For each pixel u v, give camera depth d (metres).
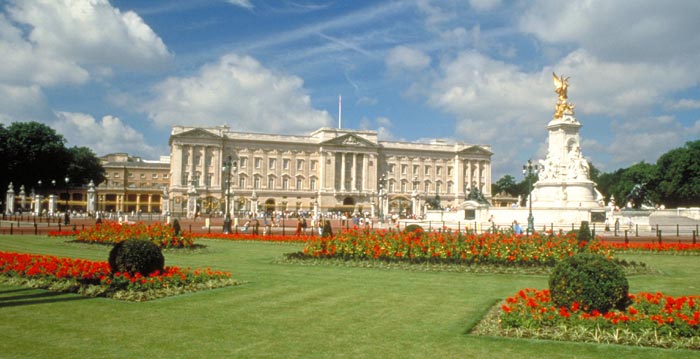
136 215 107.31
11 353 11.92
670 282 22.77
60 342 12.78
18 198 126.81
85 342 12.80
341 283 21.72
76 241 38.81
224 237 46.03
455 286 21.25
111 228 38.34
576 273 14.59
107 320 14.90
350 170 167.25
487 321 14.99
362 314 16.03
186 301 17.52
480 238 28.00
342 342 13.05
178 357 11.76
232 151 157.12
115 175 169.25
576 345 12.84
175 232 36.16
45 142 127.62
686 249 34.75
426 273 24.94
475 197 75.12
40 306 16.50
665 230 59.22
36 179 127.94
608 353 12.28
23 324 14.38
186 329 14.07
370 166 168.88
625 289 14.49
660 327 13.16
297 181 163.38
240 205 154.50
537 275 24.36
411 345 12.85
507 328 13.91
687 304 14.60
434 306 17.22
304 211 141.00
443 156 179.25
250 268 26.30
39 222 74.94
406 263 26.92
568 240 27.39
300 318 15.45
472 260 26.81
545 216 61.94
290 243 42.72
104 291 18.03
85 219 89.88
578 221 60.03
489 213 68.62
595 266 14.60
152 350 12.24
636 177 136.25
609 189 159.00
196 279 20.23
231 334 13.66
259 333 13.78
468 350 12.49
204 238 46.72
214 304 17.16
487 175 182.00
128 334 13.53
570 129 67.88
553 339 13.30
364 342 13.05
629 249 35.94
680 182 116.38
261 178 159.25
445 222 69.44
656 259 31.98
